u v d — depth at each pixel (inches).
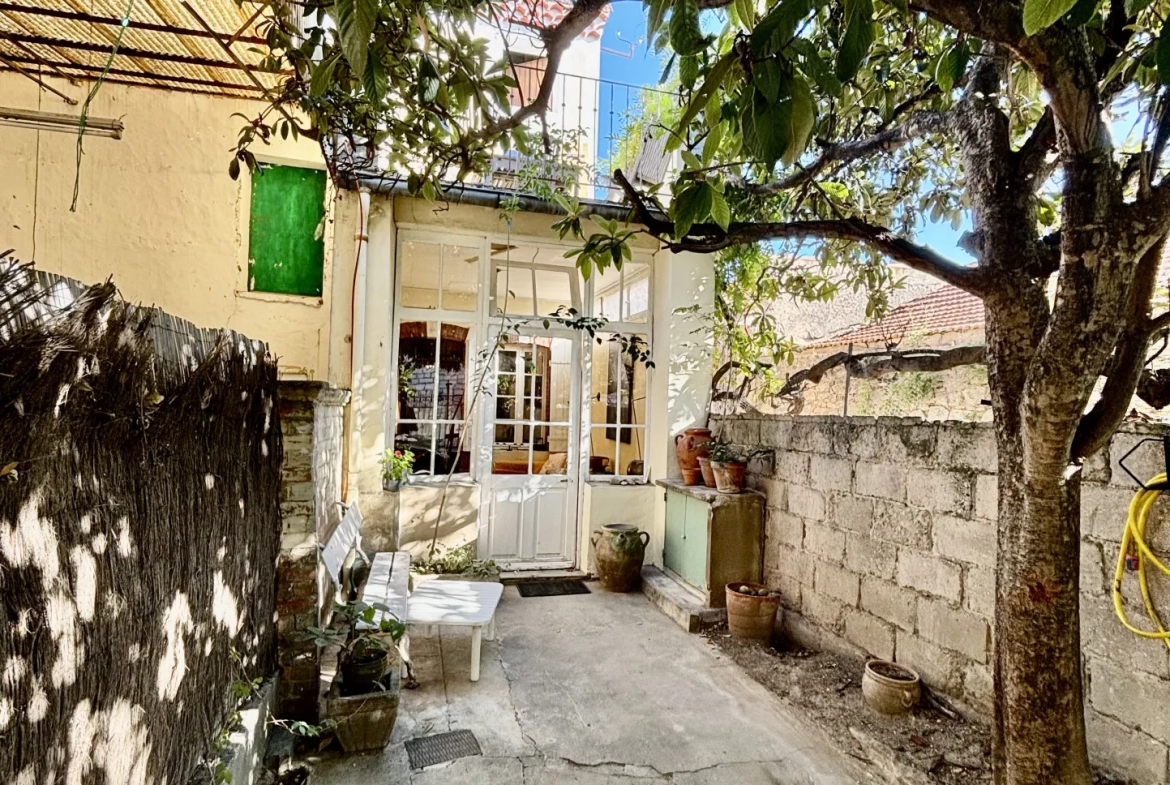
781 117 34.0
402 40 71.2
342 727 100.2
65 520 48.5
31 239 156.3
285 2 77.4
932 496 116.1
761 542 172.1
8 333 40.4
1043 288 73.0
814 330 428.5
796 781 98.3
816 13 41.8
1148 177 55.9
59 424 46.9
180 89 118.8
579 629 161.8
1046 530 68.1
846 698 119.5
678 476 211.8
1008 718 72.3
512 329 212.1
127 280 164.6
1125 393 66.2
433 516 199.5
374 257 187.8
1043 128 76.4
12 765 41.8
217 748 77.2
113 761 55.0
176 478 69.1
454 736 108.2
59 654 47.4
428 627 160.7
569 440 218.8
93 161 160.9
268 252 177.5
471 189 190.2
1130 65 66.4
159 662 64.1
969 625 107.6
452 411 211.2
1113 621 85.7
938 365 151.0
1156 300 120.6
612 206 202.4
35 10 87.2
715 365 230.7
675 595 177.2
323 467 133.1
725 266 223.0
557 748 105.5
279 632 107.7
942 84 69.4
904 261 77.4
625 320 234.4
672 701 123.0
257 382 96.7
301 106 93.0
